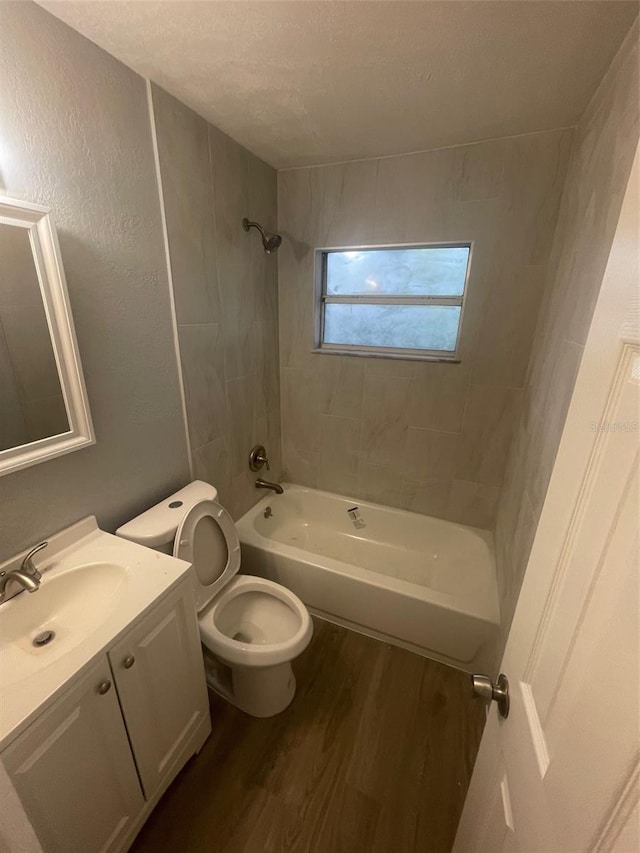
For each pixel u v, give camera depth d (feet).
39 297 3.33
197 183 4.92
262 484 7.72
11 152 3.01
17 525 3.49
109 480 4.36
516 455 5.82
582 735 1.29
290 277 7.17
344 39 3.38
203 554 4.92
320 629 6.24
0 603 3.26
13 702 2.46
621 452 1.34
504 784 2.02
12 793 2.32
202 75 3.95
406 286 6.70
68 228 3.51
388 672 5.51
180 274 4.89
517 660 2.13
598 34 3.20
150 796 3.71
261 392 7.29
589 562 1.47
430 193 5.83
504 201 5.45
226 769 4.29
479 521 7.22
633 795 1.00
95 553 3.89
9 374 3.24
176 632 3.72
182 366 5.15
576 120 4.70
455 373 6.55
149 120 4.14
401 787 4.16
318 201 6.53
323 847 3.69
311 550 7.73
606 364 1.55
